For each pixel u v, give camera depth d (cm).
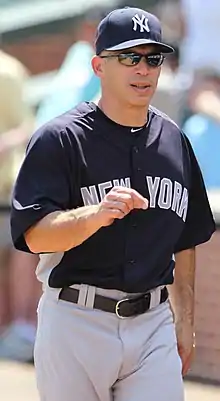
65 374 1275
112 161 1260
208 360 2183
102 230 1249
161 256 1287
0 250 2411
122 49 1234
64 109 2355
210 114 2355
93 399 1285
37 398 2134
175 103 2383
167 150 1303
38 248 1228
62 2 3666
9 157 2391
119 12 1258
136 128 1281
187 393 2119
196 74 2411
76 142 1249
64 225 1189
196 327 2200
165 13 2534
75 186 1252
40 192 1226
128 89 1249
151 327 1288
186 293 1405
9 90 2377
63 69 2444
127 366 1273
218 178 2338
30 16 3712
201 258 2183
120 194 1162
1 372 2312
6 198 2384
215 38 2464
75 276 1266
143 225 1270
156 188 1280
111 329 1266
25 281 2398
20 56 3741
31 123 2452
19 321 2417
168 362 1277
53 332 1276
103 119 1269
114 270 1262
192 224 1394
